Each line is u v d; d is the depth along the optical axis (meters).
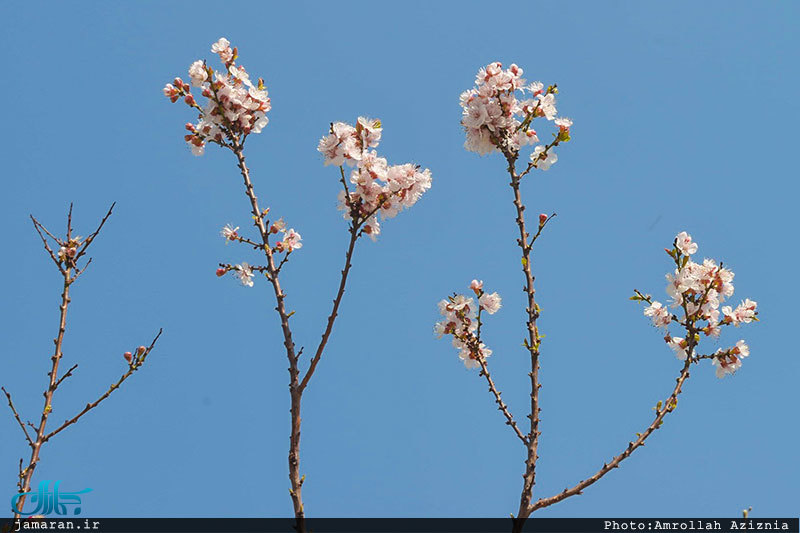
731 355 7.69
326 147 7.55
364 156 7.47
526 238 8.00
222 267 8.22
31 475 7.01
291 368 7.15
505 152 8.34
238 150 8.26
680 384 7.45
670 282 7.82
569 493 6.82
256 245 7.92
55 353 7.51
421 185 7.59
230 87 8.27
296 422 6.99
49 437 7.23
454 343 8.64
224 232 8.22
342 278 7.24
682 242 7.86
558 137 8.41
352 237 7.38
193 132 8.47
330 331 7.13
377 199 7.49
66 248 7.90
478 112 8.41
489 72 8.49
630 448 7.00
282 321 7.40
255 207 8.00
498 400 7.75
